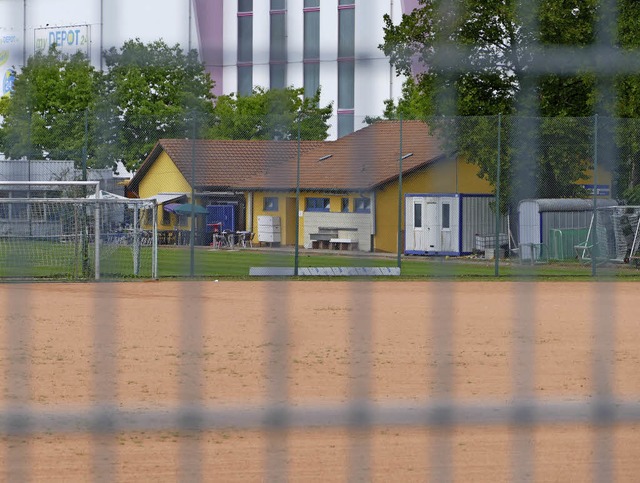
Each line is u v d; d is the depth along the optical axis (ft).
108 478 37.55
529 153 137.69
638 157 139.44
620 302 108.27
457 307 104.22
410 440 43.47
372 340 78.74
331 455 41.01
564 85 78.02
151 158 160.15
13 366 64.34
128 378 59.93
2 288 121.39
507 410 25.54
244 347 74.38
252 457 40.34
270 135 163.73
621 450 41.60
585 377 60.64
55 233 146.72
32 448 41.42
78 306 102.37
